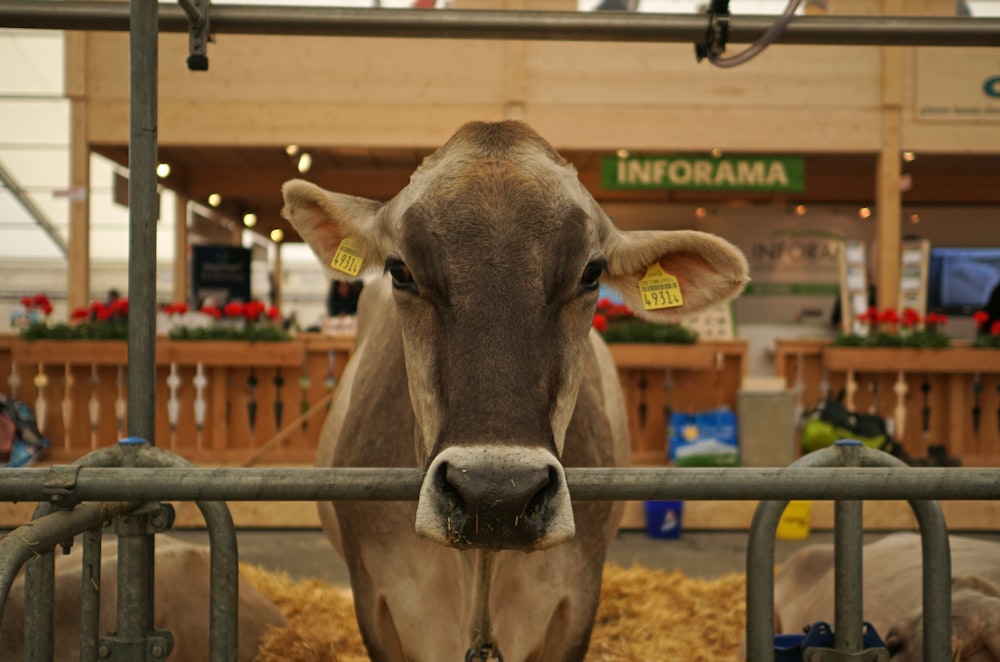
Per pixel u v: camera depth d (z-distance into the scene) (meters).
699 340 7.91
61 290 32.47
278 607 4.10
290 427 7.08
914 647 2.56
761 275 13.32
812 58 10.62
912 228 14.77
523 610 2.48
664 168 10.68
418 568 2.50
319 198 2.50
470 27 2.80
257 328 7.87
